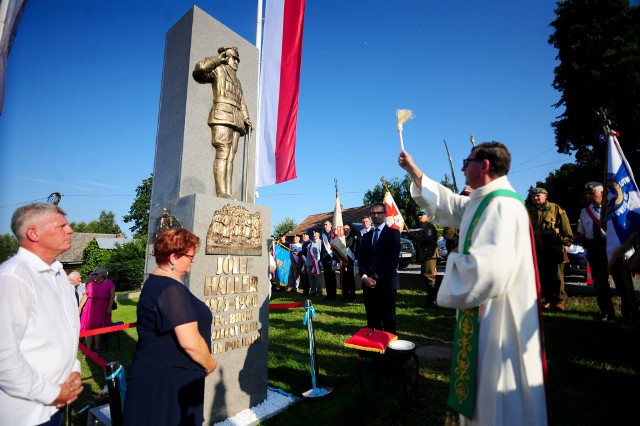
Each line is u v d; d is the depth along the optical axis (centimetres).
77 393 201
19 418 181
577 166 2273
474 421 187
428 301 802
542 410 170
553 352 441
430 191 256
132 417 211
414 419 326
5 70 383
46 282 201
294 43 645
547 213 648
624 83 1930
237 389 362
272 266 983
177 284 227
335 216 942
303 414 349
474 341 193
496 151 206
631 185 399
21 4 395
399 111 269
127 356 607
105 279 659
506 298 183
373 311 507
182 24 409
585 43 2062
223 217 363
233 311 366
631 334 479
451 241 695
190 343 214
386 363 352
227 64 414
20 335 178
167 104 410
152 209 401
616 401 317
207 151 396
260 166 619
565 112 2219
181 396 215
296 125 622
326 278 1062
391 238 489
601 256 548
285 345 578
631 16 1955
